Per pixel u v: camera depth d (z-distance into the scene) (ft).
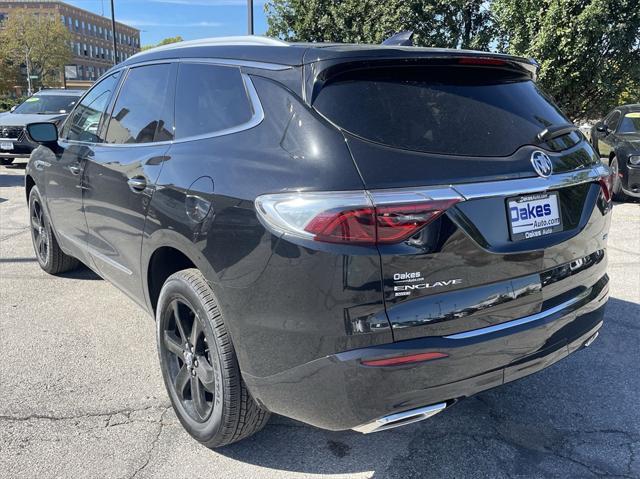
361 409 6.91
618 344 12.75
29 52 227.61
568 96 44.29
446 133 7.36
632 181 28.40
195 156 8.67
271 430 9.56
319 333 6.81
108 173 11.07
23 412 9.88
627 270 18.13
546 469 8.58
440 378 7.07
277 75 7.90
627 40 39.37
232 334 7.84
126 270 11.04
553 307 8.18
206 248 7.93
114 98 12.14
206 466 8.60
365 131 7.02
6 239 21.68
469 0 44.65
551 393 10.73
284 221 6.87
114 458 8.72
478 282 7.22
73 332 13.21
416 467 8.64
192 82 9.62
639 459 8.81
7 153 41.55
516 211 7.47
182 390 9.36
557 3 38.70
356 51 7.45
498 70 8.59
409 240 6.66
